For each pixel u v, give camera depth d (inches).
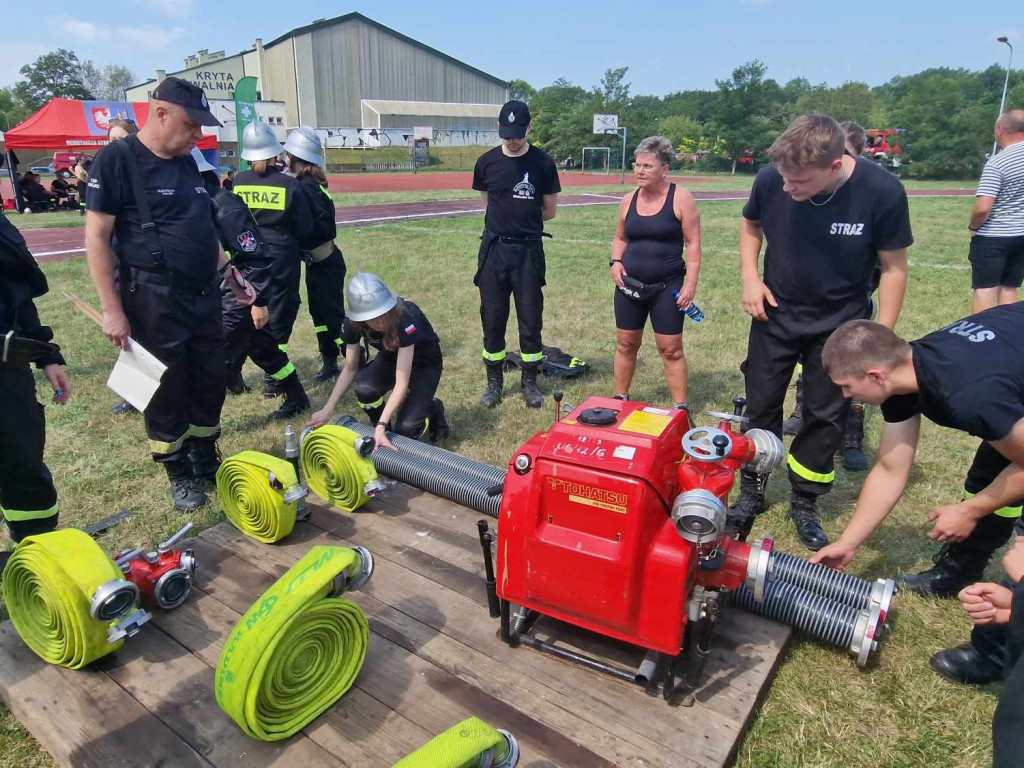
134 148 133.4
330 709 92.0
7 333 111.5
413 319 161.0
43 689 95.9
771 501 156.3
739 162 2031.3
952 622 115.3
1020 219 235.9
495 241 197.8
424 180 1438.2
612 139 2190.0
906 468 99.3
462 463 151.6
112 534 142.5
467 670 98.6
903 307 335.3
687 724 89.3
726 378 238.8
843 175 123.0
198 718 90.9
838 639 103.3
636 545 83.7
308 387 232.7
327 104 2235.5
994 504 89.4
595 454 86.1
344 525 136.8
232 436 191.5
